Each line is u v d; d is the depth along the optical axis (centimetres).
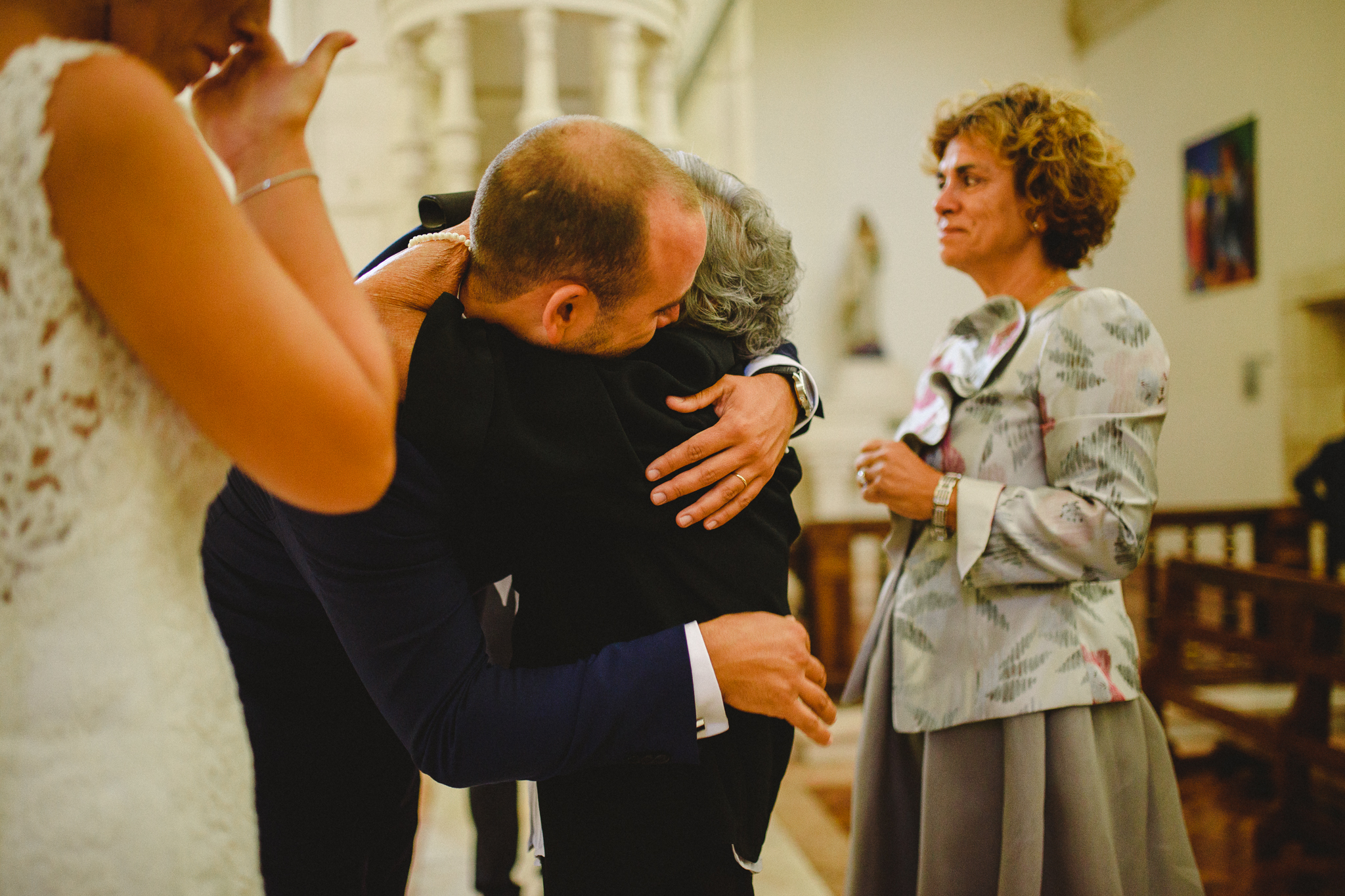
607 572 98
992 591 140
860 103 877
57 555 63
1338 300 649
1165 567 324
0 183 60
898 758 154
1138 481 133
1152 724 143
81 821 63
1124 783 138
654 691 91
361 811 124
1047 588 139
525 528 97
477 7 484
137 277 59
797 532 114
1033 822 130
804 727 97
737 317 114
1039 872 129
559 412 92
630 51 500
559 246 85
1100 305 139
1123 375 135
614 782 98
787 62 866
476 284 96
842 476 765
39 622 64
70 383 62
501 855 187
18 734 64
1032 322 147
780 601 106
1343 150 637
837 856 277
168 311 60
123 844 64
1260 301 709
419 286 96
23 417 62
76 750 64
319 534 86
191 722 69
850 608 393
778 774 110
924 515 145
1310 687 273
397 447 88
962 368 154
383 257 117
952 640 143
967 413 150
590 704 89
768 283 115
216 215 61
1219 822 304
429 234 103
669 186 87
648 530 96
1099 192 146
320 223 71
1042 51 903
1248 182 713
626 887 96
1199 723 395
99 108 58
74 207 59
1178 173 791
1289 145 678
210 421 64
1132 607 580
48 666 63
